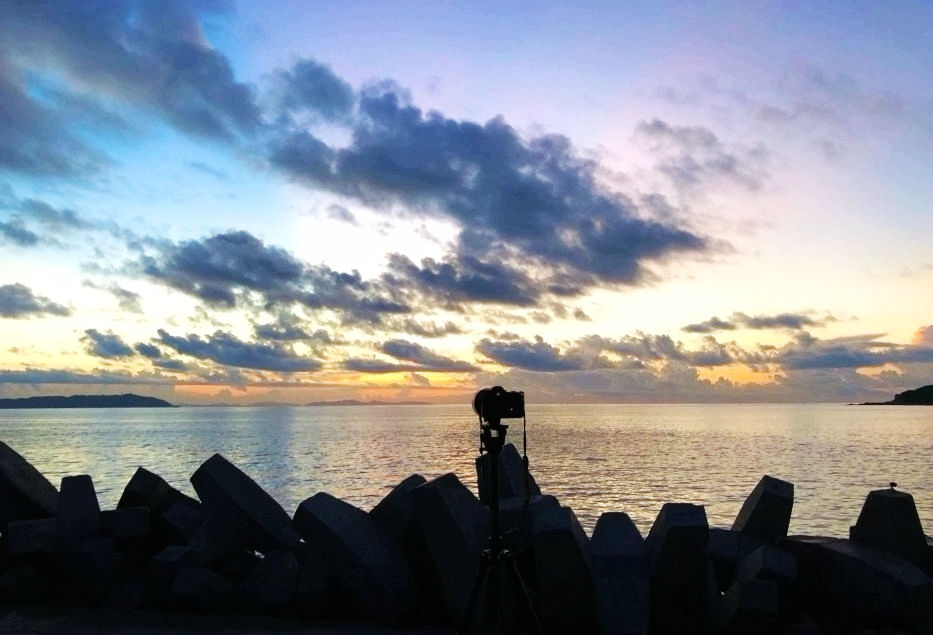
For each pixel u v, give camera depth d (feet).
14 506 23.93
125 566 22.81
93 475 188.14
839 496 139.03
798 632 17.65
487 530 19.88
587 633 18.16
